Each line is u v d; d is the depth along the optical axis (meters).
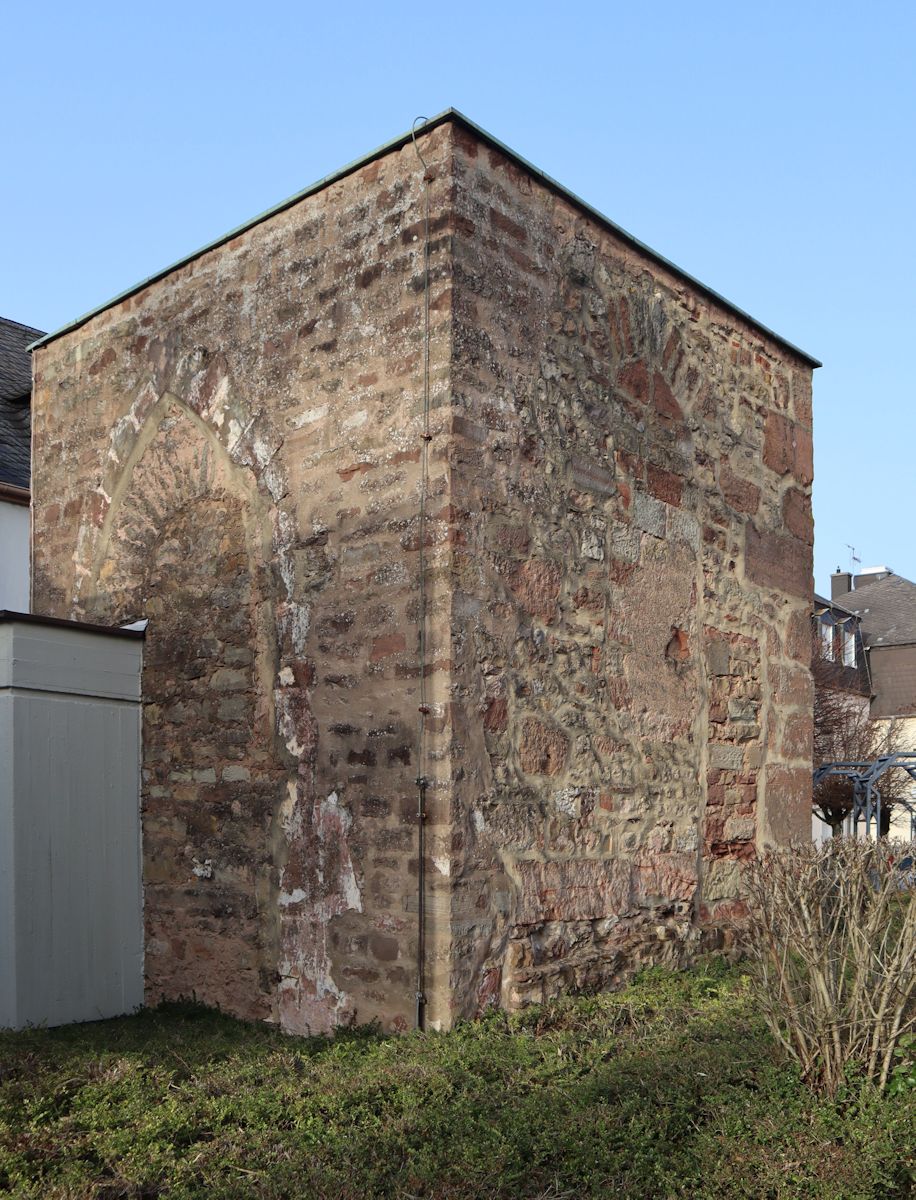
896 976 4.35
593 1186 3.50
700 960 6.48
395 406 5.50
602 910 5.90
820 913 4.55
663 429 6.75
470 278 5.47
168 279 6.83
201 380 6.52
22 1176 3.49
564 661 5.84
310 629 5.75
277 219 6.18
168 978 6.27
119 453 7.04
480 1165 3.54
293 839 5.71
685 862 6.54
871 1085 4.21
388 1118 3.92
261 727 5.95
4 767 5.92
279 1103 4.11
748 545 7.39
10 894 5.84
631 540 6.39
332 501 5.73
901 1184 3.74
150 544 6.77
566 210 6.14
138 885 6.45
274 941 5.74
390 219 5.63
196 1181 3.50
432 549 5.27
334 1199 3.30
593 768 5.95
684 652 6.73
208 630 6.32
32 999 5.85
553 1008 5.24
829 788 18.59
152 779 6.50
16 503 10.34
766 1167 3.61
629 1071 4.32
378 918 5.28
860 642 29.88
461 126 5.49
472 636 5.30
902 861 4.68
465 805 5.18
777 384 7.90
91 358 7.35
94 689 6.38
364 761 5.42
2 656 6.00
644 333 6.67
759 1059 4.51
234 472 6.27
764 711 7.37
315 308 5.93
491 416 5.51
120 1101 4.22
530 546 5.68
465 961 5.10
